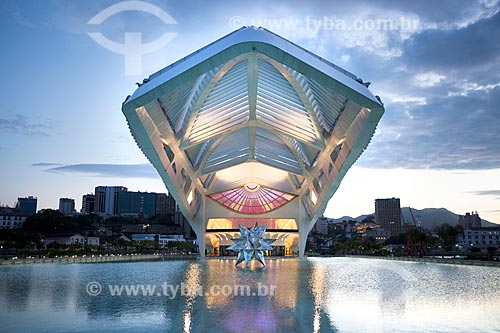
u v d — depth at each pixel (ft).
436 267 108.47
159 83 70.33
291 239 182.19
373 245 273.33
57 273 84.48
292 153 132.05
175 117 95.61
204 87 86.69
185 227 468.34
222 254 179.63
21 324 35.60
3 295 51.55
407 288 60.08
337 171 110.11
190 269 95.66
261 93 99.09
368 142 88.89
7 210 383.65
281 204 167.22
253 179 158.71
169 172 110.63
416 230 249.34
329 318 37.88
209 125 108.17
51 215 344.69
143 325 35.12
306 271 92.22
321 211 149.28
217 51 68.64
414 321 37.06
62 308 42.55
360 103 72.28
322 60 73.72
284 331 33.14
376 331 33.35
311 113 96.27
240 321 36.47
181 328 34.01
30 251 222.48
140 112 77.05
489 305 45.34
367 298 49.96
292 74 83.15
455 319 37.99
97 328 34.14
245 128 117.91
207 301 46.70
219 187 162.30
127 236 377.91
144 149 91.81
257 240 105.91
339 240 513.45
